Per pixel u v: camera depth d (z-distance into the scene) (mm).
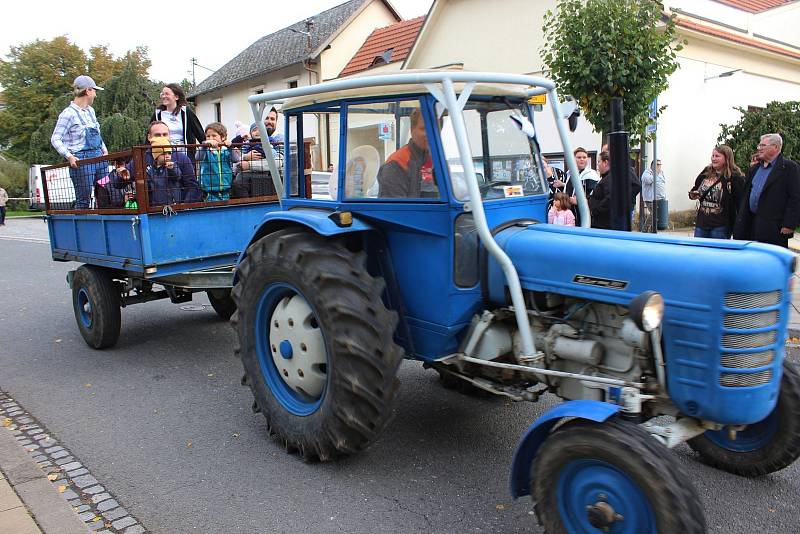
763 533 2941
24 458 3854
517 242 3236
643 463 2383
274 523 3123
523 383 3564
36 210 30562
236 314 4094
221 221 5801
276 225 4016
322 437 3533
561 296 3164
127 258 5488
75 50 41781
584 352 3025
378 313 3359
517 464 2818
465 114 3404
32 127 40688
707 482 3402
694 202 13477
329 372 3443
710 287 2586
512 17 13672
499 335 3381
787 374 3209
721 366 2592
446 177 3230
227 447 4004
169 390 5066
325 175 3949
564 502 2680
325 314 3379
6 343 6574
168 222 5387
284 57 22312
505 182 3594
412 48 15883
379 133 3516
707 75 13359
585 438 2537
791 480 3412
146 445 4055
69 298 8836
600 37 7078
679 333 2678
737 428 2883
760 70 15000
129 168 5473
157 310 7867
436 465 3680
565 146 3723
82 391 5078
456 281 3324
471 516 3148
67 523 3129
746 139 13000
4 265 12125
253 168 6105
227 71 25797
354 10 21422
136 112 30438
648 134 8977
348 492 3404
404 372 5277
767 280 2551
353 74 19547
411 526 3070
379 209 3523
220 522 3145
